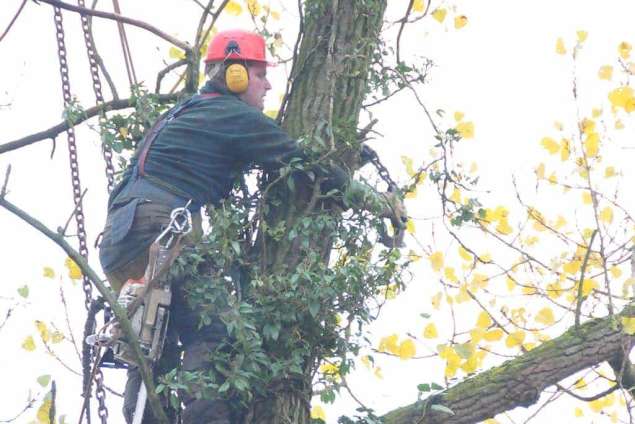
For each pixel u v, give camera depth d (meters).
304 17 10.10
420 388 9.52
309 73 9.92
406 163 10.01
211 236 9.05
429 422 9.45
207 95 9.72
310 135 9.43
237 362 8.82
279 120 9.94
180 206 9.30
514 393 9.57
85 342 9.66
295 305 9.07
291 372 9.11
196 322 9.14
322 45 9.96
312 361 9.24
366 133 9.58
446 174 9.82
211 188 9.44
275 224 9.51
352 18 9.97
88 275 8.28
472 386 9.60
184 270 9.02
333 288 9.02
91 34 11.09
